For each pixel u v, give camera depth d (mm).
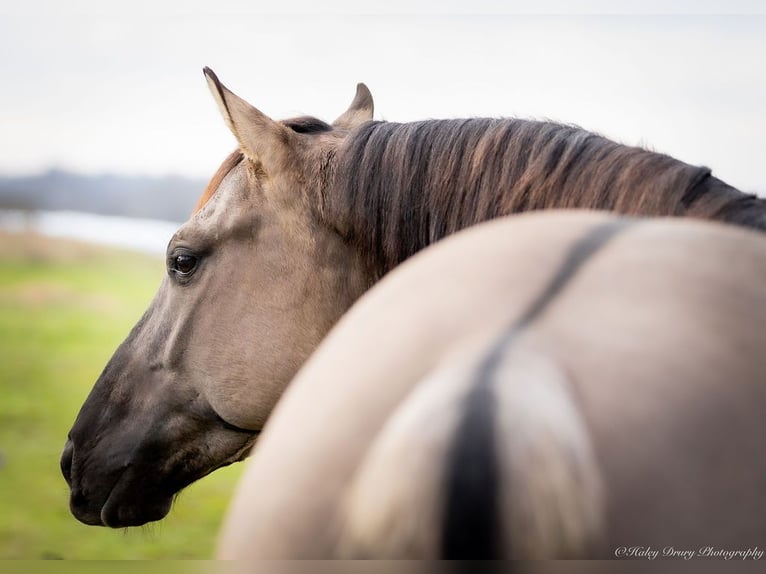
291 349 3562
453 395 1330
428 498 1268
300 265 3533
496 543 1236
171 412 3820
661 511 1328
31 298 18391
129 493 3918
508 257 1697
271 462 1570
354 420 1487
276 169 3564
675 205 2646
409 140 3379
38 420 11547
